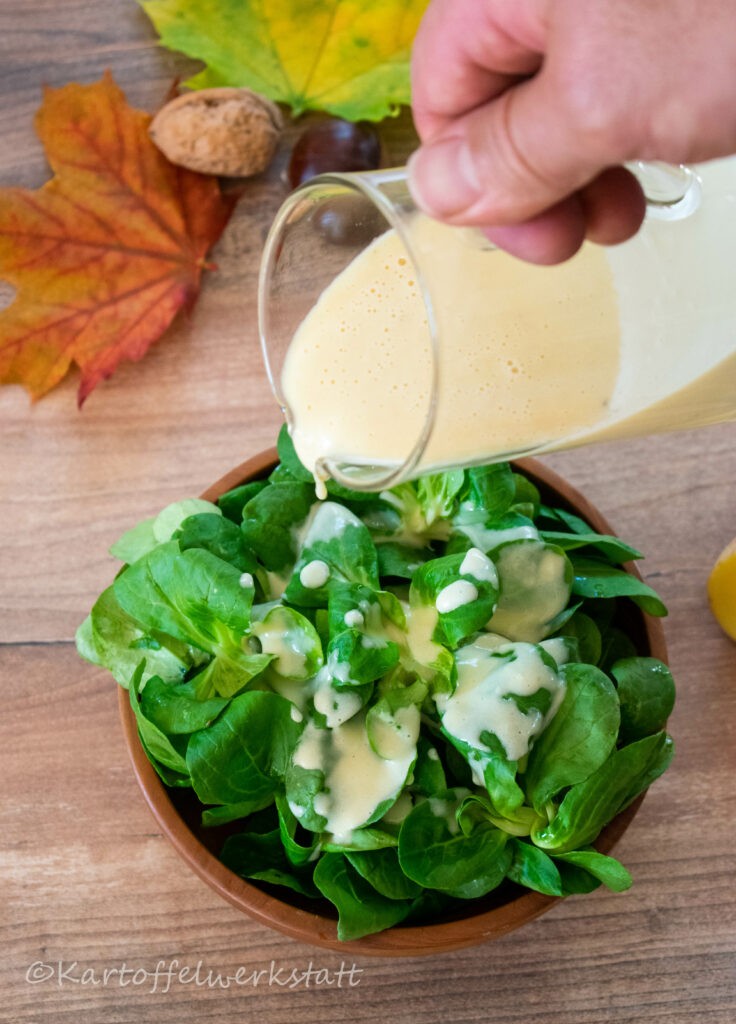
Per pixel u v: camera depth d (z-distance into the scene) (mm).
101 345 462
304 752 366
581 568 393
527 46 298
